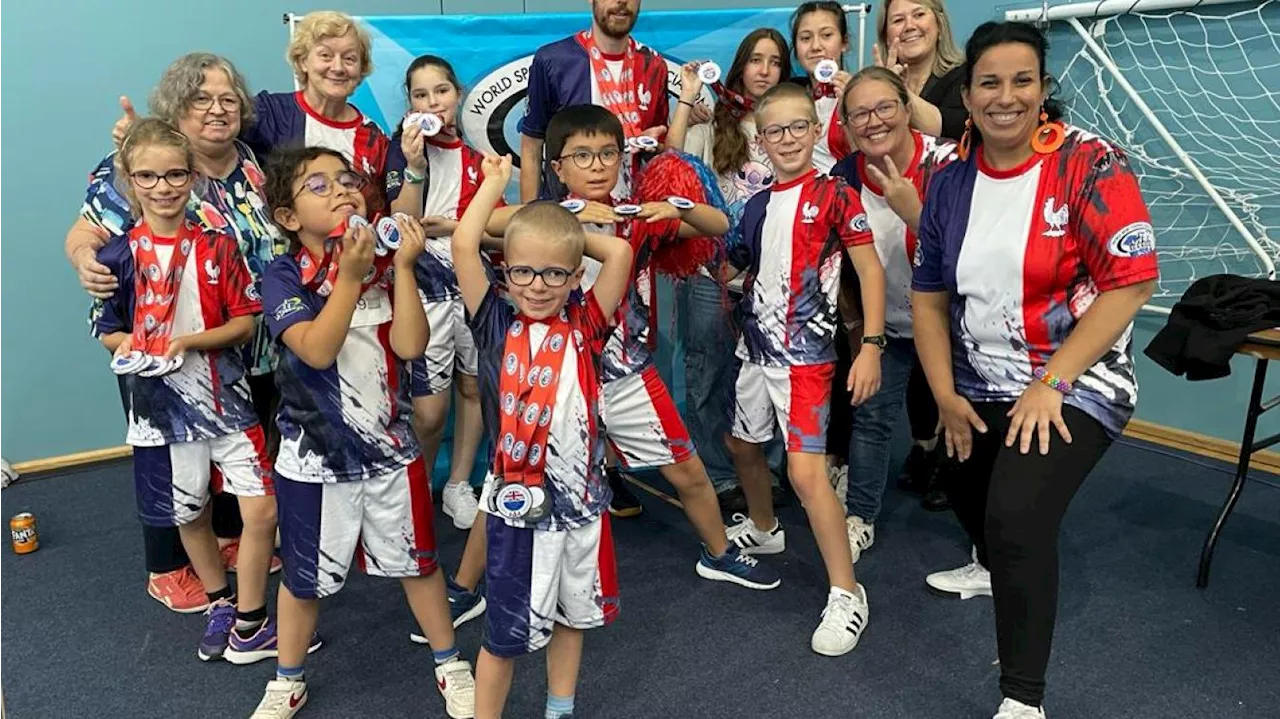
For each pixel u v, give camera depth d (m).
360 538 1.90
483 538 2.20
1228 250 3.22
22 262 3.28
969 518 2.24
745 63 2.76
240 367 2.20
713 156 2.86
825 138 2.73
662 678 2.09
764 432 2.39
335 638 2.29
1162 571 2.53
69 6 3.15
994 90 1.63
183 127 2.21
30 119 3.19
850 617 2.20
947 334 1.95
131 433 2.14
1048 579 1.72
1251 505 2.92
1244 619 2.28
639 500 3.08
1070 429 1.71
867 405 2.59
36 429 3.42
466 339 2.76
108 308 2.13
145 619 2.38
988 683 2.05
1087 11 3.34
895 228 2.39
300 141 2.49
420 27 2.91
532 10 3.72
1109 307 1.65
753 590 2.49
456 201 2.66
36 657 2.21
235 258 2.14
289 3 3.42
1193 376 2.37
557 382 1.69
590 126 2.06
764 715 1.95
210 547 2.30
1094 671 2.08
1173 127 3.29
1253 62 3.04
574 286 1.74
